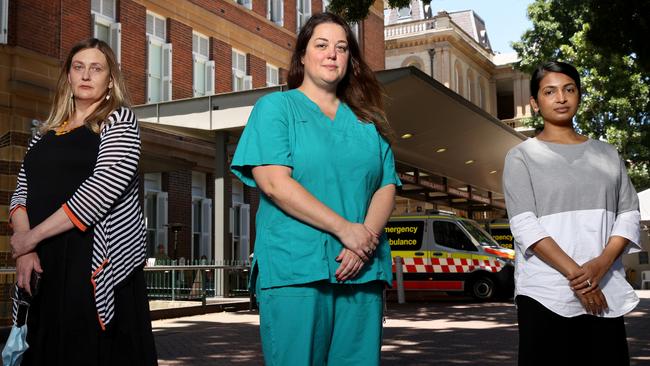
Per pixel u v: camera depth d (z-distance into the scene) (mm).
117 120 3531
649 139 30906
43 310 3303
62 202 3406
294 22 29875
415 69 16266
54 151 3482
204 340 10250
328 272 2990
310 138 3156
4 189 14820
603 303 3465
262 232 3152
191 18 24141
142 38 22156
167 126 18078
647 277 28969
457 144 23844
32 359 3283
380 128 3412
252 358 8391
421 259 19141
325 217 2979
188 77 23984
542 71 3828
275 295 3051
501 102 56625
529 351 3561
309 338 2994
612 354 3494
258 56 27391
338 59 3285
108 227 3389
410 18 54625
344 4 15320
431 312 14969
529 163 3684
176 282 15570
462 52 48938
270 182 3047
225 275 17234
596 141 3762
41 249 3338
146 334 3471
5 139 14922
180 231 23453
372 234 3049
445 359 8023
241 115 17234
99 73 3607
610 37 13328
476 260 18719
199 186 25156
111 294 3340
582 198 3596
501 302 18125
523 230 3582
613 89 30922
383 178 3383
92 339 3273
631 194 3689
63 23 19484
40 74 15680
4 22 15070
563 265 3479
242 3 26891
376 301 3166
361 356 3123
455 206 32969
